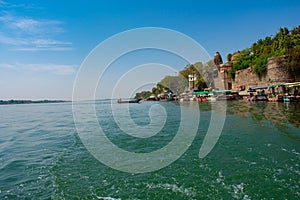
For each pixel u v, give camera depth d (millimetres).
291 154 12289
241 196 8266
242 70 68688
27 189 9656
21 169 12320
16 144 19719
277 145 14070
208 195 8453
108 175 10875
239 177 9820
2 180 10750
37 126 33062
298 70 47562
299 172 9984
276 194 8273
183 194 8641
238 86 71000
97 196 8797
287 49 54438
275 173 9992
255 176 9812
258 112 30172
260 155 12414
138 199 8438
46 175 11227
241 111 32969
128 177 10531
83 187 9625
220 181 9562
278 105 37406
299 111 28266
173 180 9930
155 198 8453
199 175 10305
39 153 15867
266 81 56000
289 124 20281
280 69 50281
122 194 8883
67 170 11766
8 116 60656
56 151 16203
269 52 66062
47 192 9328
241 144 14828
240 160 11867
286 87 46281
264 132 17797
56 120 40594
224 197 8258
